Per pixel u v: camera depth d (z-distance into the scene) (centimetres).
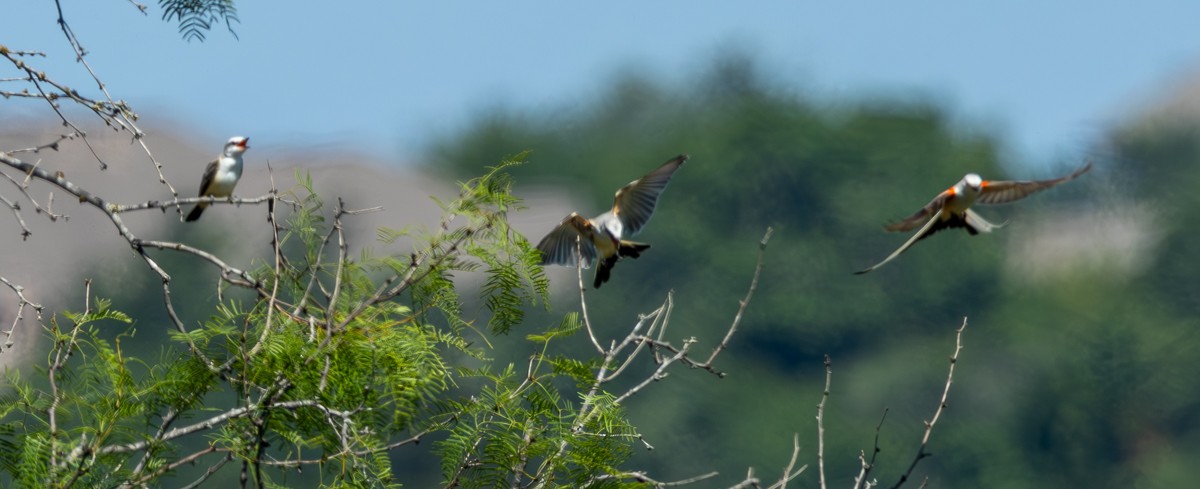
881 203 3488
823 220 3484
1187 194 3494
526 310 2277
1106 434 3216
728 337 651
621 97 3900
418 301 600
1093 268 3422
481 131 3688
